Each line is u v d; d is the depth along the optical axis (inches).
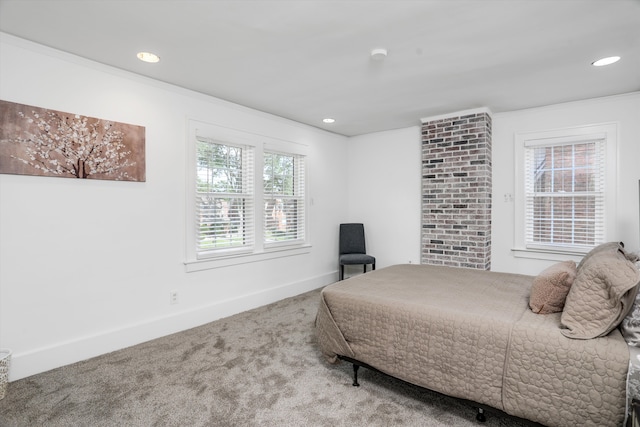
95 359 99.4
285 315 140.5
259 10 75.1
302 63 103.3
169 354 103.0
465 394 66.6
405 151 188.7
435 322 71.6
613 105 132.6
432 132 163.3
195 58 100.0
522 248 152.3
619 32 84.9
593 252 86.5
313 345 109.9
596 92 129.5
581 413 54.9
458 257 156.2
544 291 69.5
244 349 106.7
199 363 96.9
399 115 162.1
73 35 86.4
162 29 83.4
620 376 52.1
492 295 84.2
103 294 104.5
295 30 83.9
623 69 107.7
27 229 89.7
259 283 155.2
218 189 139.8
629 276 55.3
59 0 71.1
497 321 66.0
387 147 195.2
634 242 129.9
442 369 69.7
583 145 140.1
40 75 91.2
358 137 207.2
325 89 126.5
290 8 74.4
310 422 70.5
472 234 152.2
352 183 209.5
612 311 56.2
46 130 92.2
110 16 77.4
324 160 194.5
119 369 93.3
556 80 117.1
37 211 91.4
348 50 94.9
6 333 86.7
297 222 180.9
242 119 146.6
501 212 157.2
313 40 88.9
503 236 156.9
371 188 202.1
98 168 102.5
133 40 89.0
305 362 97.7
